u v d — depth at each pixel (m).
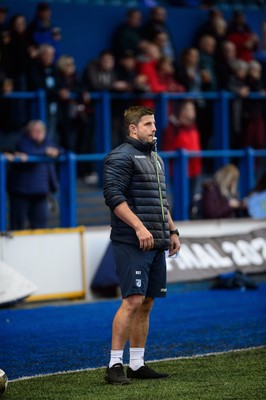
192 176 33.00
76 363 17.98
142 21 39.75
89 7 38.94
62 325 22.31
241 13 40.09
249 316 23.34
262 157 37.81
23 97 32.47
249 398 14.75
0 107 33.47
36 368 17.55
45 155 28.84
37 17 35.34
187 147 33.12
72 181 28.53
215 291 27.83
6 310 24.64
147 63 35.75
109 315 23.80
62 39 38.50
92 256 27.52
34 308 25.02
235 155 32.47
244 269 29.66
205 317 23.23
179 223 29.48
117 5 39.56
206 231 30.05
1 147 34.78
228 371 16.98
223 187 30.89
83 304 25.88
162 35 37.38
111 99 35.09
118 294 27.61
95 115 35.12
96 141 34.41
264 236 30.91
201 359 18.17
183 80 36.59
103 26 39.25
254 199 31.28
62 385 15.94
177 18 40.66
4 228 27.38
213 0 43.72
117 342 15.95
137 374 16.42
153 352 18.94
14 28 33.81
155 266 16.36
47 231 26.64
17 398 14.93
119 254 15.92
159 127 35.03
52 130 33.97
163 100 34.91
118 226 16.00
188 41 40.88
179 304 25.34
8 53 33.59
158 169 16.30
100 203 33.81
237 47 39.56
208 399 14.67
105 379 16.11
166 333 21.08
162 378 16.42
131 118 16.20
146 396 14.90
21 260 26.19
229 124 36.50
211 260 29.19
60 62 34.09
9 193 28.92
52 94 33.44
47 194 29.34
